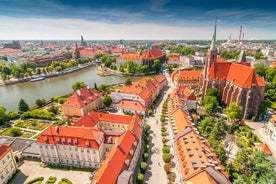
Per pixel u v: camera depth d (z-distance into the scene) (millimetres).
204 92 152625
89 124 96875
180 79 190125
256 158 71375
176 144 81812
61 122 115938
